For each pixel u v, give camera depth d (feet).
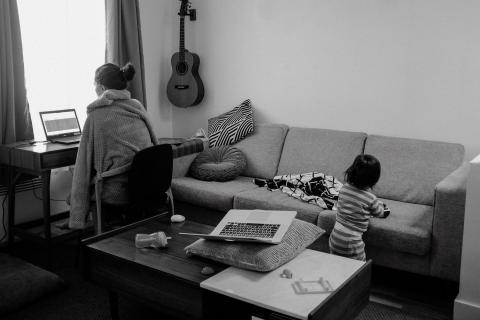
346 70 11.74
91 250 7.02
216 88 14.07
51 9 11.59
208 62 14.07
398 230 8.34
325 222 9.09
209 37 13.92
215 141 12.73
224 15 13.51
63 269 9.76
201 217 11.19
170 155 9.36
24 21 11.10
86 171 8.84
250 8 13.01
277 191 10.71
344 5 11.52
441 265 8.17
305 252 6.63
